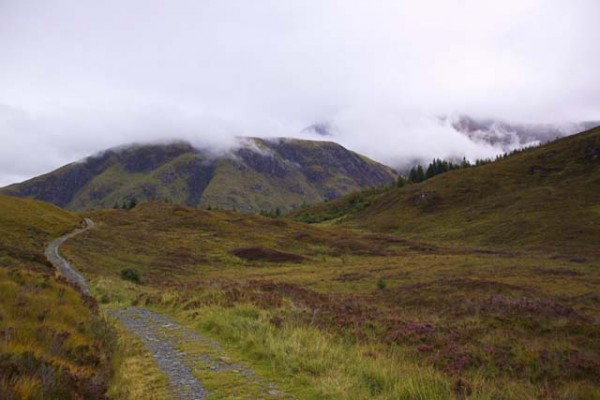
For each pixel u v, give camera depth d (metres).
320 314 20.20
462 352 14.95
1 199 87.69
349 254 88.81
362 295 38.38
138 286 37.88
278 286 29.19
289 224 127.50
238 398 9.15
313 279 52.09
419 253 85.50
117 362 10.99
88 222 107.25
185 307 22.41
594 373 13.27
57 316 12.34
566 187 131.88
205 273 62.31
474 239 103.69
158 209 150.12
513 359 14.36
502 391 10.20
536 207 116.56
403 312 26.27
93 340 11.74
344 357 12.12
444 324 20.36
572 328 19.27
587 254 71.75
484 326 20.02
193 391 9.56
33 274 16.91
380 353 13.78
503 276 47.34
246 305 19.86
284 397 9.24
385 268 60.84
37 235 65.44
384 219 150.38
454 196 152.00
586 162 149.12
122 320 19.56
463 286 37.34
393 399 9.05
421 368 11.83
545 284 40.28
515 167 162.75
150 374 10.77
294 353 12.10
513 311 22.31
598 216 100.19
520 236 96.75
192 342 14.78
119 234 84.25
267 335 14.28
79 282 35.03
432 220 136.00
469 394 9.61
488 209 129.50
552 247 83.44
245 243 94.31
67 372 7.86
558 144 178.00
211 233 105.56
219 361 12.21
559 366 13.77
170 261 68.62
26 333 9.72
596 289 36.97
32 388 6.67
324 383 9.74
